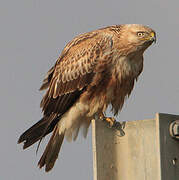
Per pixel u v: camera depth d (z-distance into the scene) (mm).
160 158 7762
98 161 8539
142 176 8281
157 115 7859
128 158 8508
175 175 7871
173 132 7883
